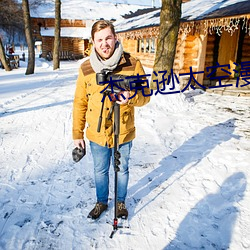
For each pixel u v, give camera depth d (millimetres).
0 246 2098
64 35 30734
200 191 2896
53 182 3096
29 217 2455
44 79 12852
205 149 4078
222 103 7559
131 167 3480
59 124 5352
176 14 6797
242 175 3240
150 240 2184
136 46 16469
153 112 6105
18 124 5328
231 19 7520
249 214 2500
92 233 2260
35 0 33969
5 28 34812
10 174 3281
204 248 2100
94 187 2988
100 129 2082
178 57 10234
